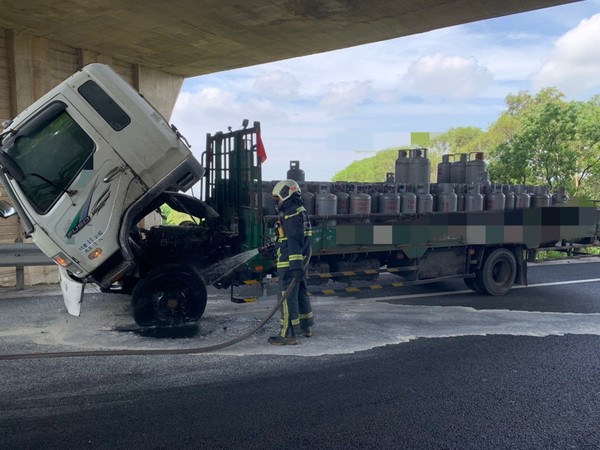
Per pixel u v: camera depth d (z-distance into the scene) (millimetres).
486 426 3697
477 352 5363
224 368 4781
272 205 6758
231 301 7070
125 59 10797
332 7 7840
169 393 4176
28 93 9133
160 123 5559
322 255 7070
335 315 6855
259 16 8211
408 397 4195
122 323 6223
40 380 4395
